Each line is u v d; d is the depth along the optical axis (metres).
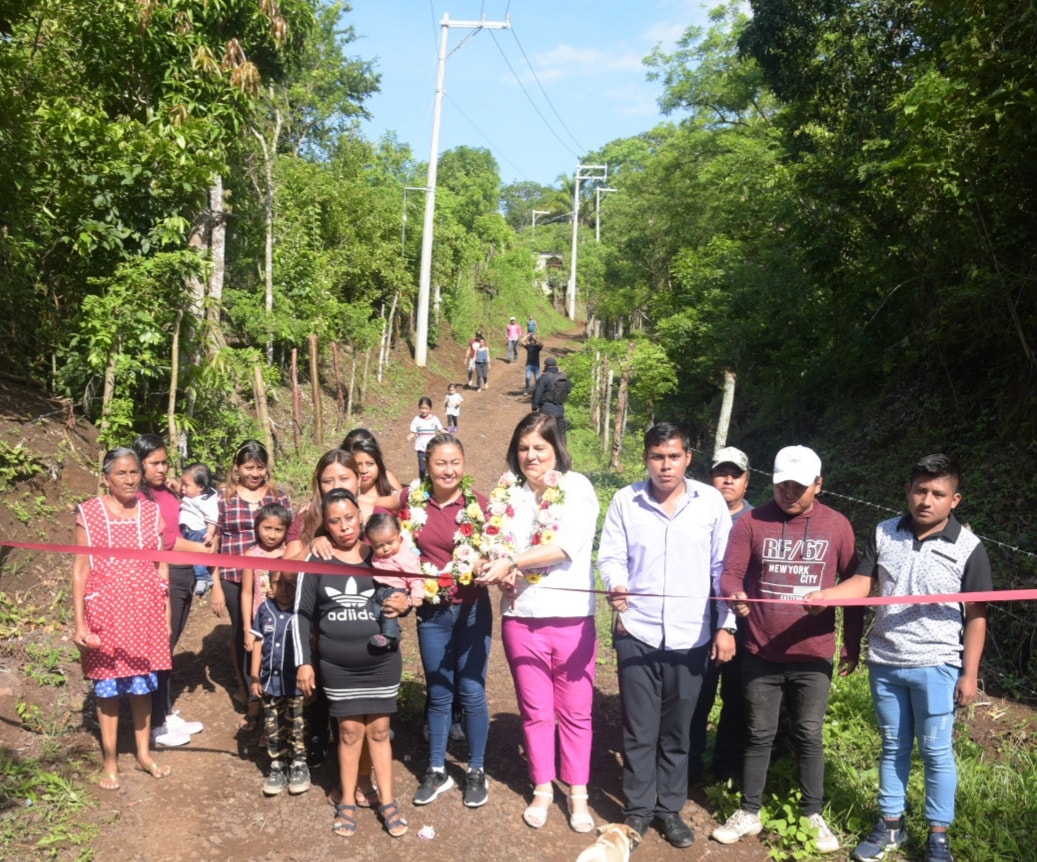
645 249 28.44
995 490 7.66
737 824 4.37
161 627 4.75
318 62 25.72
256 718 5.44
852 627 4.38
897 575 4.12
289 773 4.71
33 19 9.30
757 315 15.82
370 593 4.27
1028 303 8.19
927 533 4.11
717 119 26.52
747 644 4.36
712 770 5.05
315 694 4.81
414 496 4.73
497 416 22.20
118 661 4.54
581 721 4.48
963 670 3.99
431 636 4.64
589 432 18.25
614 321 34.59
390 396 22.61
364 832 4.34
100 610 4.52
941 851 4.01
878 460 10.11
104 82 10.65
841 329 12.67
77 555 4.48
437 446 4.67
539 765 4.52
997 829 4.24
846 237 11.38
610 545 4.54
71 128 9.16
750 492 12.52
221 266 12.81
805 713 4.27
